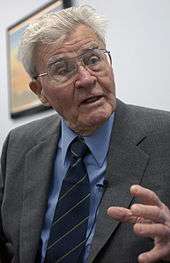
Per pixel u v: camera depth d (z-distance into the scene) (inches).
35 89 41.4
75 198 37.6
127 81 54.9
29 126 47.6
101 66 35.9
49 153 42.3
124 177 35.9
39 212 39.9
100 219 35.0
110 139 38.3
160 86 49.8
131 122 38.6
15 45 77.3
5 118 82.9
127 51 54.9
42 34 36.0
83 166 38.7
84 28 36.0
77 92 35.7
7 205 43.3
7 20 82.0
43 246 38.7
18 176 43.9
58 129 43.6
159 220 28.2
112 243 34.1
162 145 36.2
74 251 35.7
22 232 40.1
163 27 49.4
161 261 30.6
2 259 44.9
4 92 83.4
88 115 36.0
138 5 53.0
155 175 35.0
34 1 73.2
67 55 35.6
